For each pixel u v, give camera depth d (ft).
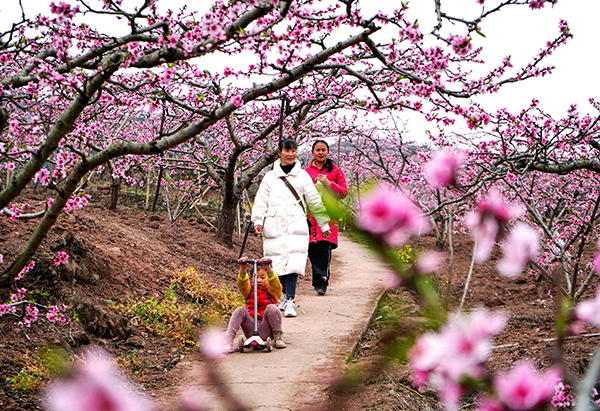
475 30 10.99
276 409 11.58
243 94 11.58
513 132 19.80
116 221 27.76
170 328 17.80
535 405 1.78
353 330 18.02
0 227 18.15
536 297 27.14
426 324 1.94
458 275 31.94
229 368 14.62
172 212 44.52
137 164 33.42
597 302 2.56
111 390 1.26
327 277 23.48
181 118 26.81
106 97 16.16
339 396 1.97
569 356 15.34
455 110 14.64
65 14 10.31
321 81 25.12
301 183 19.84
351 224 1.56
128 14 10.45
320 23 13.78
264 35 12.89
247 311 16.52
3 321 14.28
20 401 11.59
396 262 1.92
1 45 12.55
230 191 31.94
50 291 16.02
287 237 19.67
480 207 1.94
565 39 16.90
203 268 25.84
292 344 16.69
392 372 14.08
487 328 1.81
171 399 12.46
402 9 13.00
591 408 2.80
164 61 10.67
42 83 11.82
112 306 17.57
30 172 9.60
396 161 44.80
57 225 20.52
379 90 23.71
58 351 13.58
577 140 17.29
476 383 1.81
